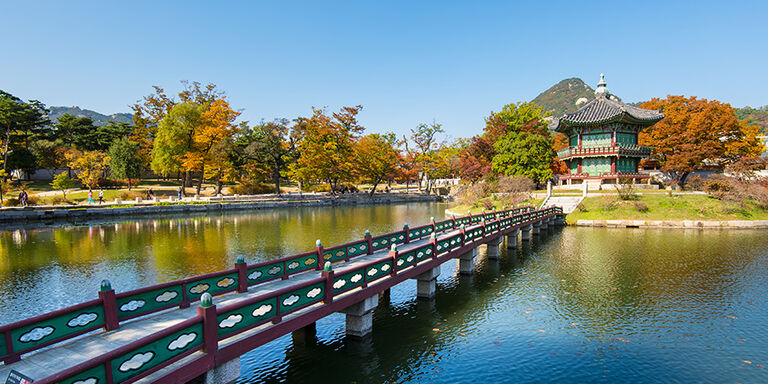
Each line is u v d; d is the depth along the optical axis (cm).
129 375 552
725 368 953
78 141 7006
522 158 4953
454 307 1395
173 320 829
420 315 1315
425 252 1404
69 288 1560
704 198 3859
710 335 1141
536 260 2166
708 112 4497
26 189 5244
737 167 4247
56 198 4331
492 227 2108
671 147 4788
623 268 1947
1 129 5556
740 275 1780
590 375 925
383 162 7512
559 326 1219
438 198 8194
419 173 8812
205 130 5391
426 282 1462
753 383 884
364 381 902
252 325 749
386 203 7119
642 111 4944
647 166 5881
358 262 1390
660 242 2698
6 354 624
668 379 906
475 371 947
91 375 510
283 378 912
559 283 1692
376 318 1288
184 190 5669
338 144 6681
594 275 1820
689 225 3459
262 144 6034
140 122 6650
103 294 760
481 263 2103
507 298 1491
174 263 1995
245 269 1024
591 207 3947
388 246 1673
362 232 3191
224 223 3741
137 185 6144
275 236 2939
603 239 2881
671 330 1180
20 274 1767
